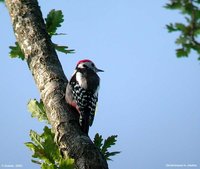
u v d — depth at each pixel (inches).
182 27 233.3
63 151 318.0
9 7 417.4
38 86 374.6
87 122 346.6
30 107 371.9
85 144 314.8
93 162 301.0
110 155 332.5
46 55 384.2
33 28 398.6
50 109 354.0
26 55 391.5
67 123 337.4
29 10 409.1
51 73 374.0
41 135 331.3
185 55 233.6
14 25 408.2
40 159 319.6
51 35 414.0
